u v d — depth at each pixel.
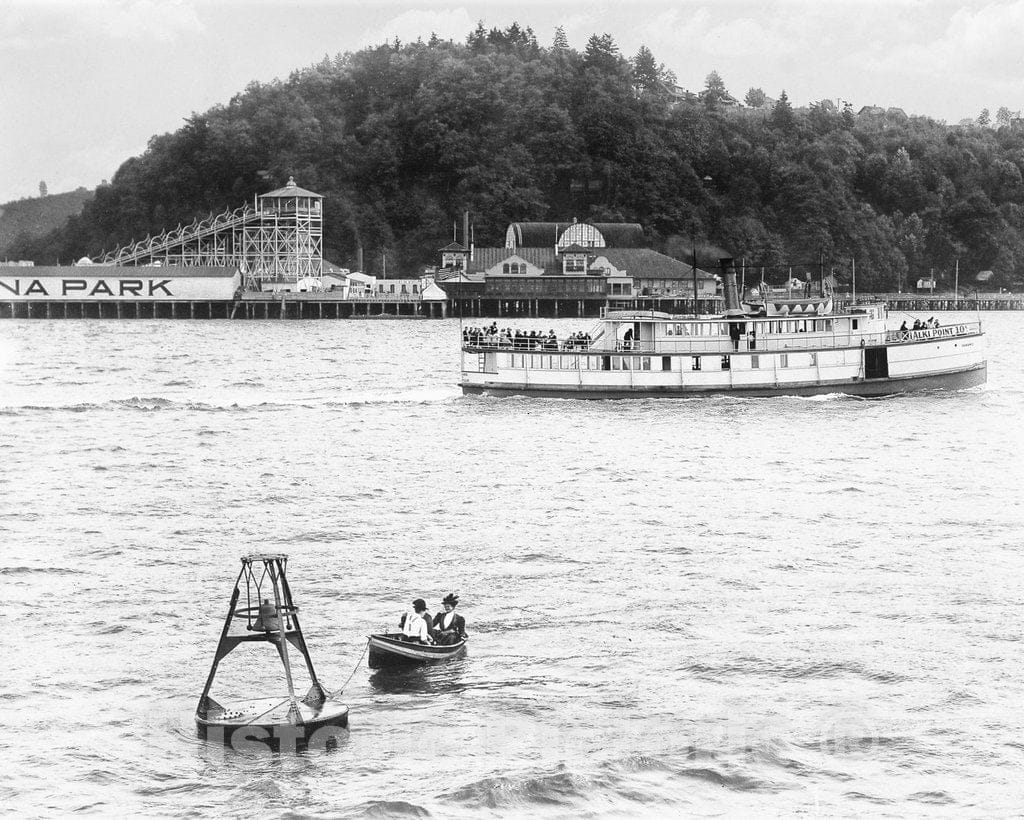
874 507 78.56
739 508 78.44
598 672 49.97
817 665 50.53
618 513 76.81
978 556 66.00
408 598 58.72
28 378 160.75
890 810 39.94
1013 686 48.59
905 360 126.94
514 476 89.69
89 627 54.66
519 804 40.28
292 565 64.31
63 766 42.25
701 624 55.12
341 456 98.25
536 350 129.25
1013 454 99.06
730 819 39.41
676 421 115.75
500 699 47.50
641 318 126.00
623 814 39.69
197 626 55.00
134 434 109.12
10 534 70.75
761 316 127.44
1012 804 40.28
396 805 39.78
